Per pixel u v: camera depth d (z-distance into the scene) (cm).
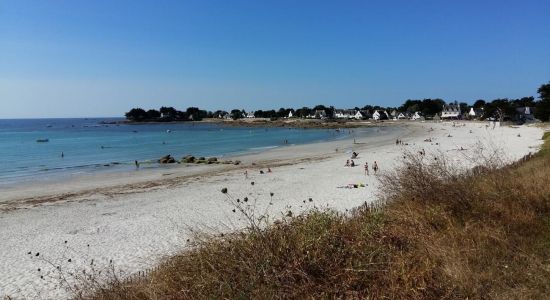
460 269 552
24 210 2341
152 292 554
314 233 620
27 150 6575
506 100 13300
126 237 1691
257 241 590
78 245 1617
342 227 671
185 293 528
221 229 1568
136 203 2419
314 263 544
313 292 506
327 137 9269
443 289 523
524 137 6116
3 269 1381
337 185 2728
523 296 505
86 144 7850
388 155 4512
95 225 1925
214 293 511
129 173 3891
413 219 745
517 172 1305
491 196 880
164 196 2609
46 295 1125
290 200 2264
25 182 3462
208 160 4662
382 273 546
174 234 1673
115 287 615
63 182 3425
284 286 510
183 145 7481
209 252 595
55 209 2342
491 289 528
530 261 593
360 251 587
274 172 3512
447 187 872
